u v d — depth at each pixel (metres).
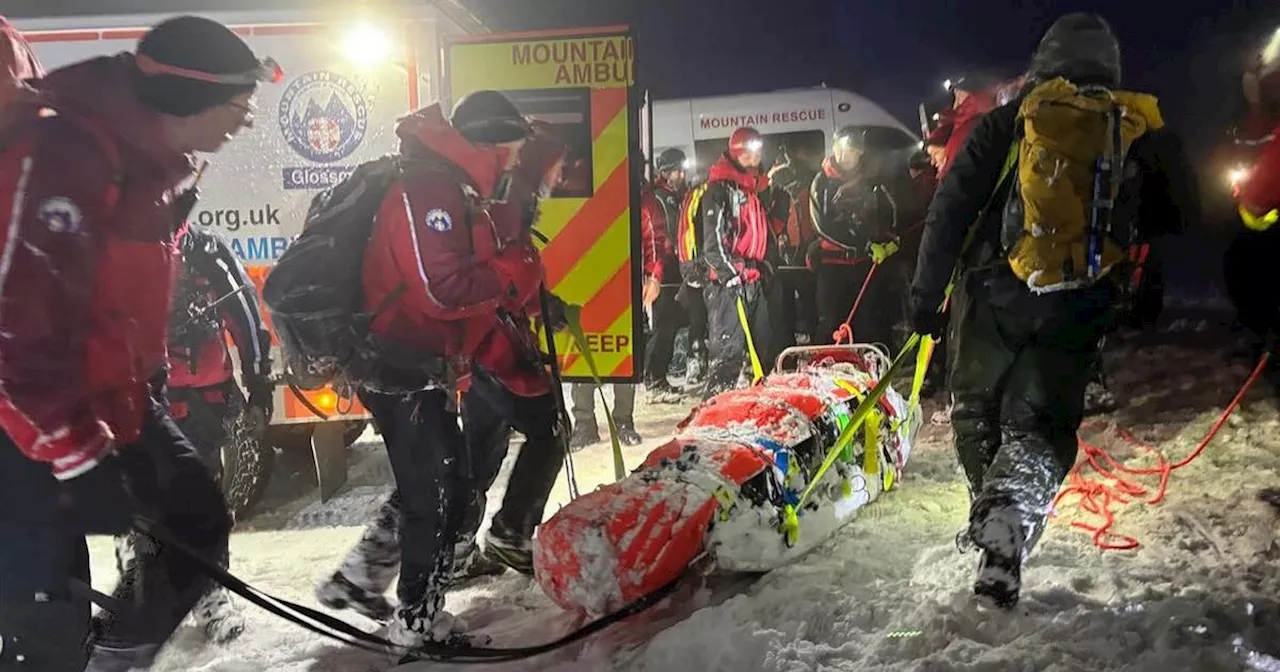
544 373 3.77
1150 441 5.46
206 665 3.35
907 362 7.93
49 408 2.20
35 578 2.39
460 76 5.36
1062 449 3.32
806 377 4.59
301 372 3.25
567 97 5.35
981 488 3.50
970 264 3.44
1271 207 3.99
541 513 3.96
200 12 5.07
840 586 3.54
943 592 3.38
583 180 5.40
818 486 3.97
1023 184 3.13
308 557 4.52
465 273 3.04
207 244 4.12
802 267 8.36
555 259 5.47
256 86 2.67
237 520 5.06
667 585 3.25
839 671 2.93
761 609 3.36
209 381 4.24
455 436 3.32
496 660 3.05
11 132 2.25
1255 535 3.85
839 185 7.61
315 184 5.11
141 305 2.52
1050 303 3.19
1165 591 3.34
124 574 3.48
